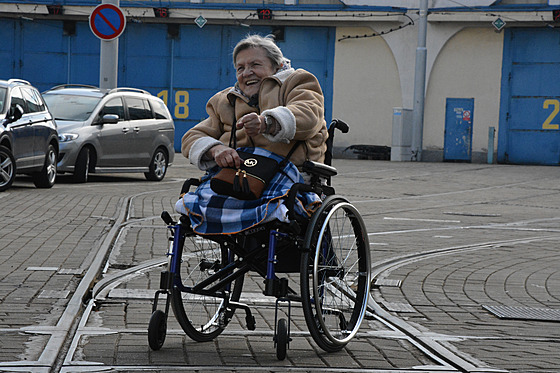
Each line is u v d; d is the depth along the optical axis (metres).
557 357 5.08
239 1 33.81
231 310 5.46
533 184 21.38
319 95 5.14
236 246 5.06
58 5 33.81
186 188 5.14
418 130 32.75
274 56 5.17
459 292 7.37
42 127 16.08
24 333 5.22
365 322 6.05
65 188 16.48
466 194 18.33
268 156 4.98
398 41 33.16
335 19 33.03
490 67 32.56
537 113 32.31
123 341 5.14
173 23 34.56
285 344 4.84
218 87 34.69
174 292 4.97
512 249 10.15
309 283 4.91
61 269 7.61
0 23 34.78
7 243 9.11
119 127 18.95
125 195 15.46
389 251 9.70
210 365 4.66
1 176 14.95
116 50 19.17
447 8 32.16
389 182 21.06
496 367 4.75
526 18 31.25
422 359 4.99
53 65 34.88
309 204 5.03
